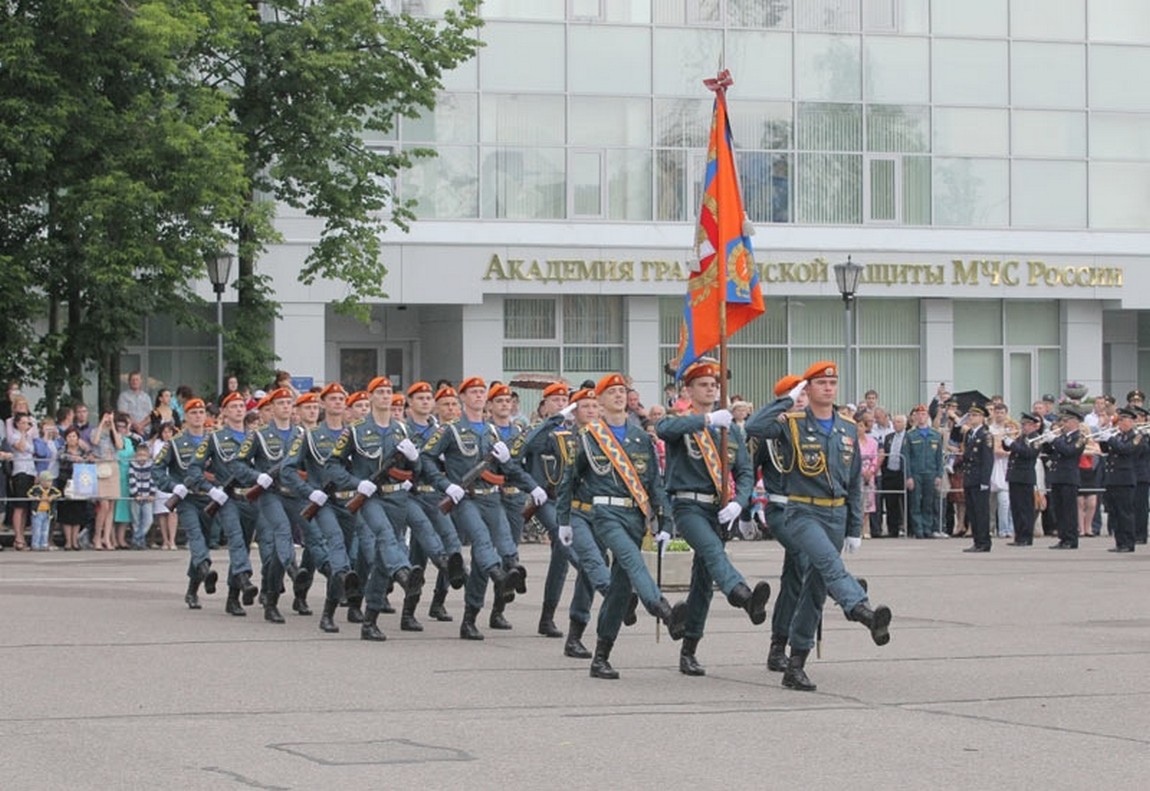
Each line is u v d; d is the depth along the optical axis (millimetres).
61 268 37156
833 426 16219
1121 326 53562
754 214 49406
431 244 46656
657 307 48781
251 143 40469
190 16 36062
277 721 14016
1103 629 20750
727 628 20875
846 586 15547
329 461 20656
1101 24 51969
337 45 40000
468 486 20078
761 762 12320
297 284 45875
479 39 46781
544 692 15664
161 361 47812
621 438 16875
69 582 26344
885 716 14352
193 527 22969
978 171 51031
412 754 12570
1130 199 52156
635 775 11844
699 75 49031
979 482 34312
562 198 48094
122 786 11422
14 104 35250
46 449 33812
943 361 50906
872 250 49500
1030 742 13156
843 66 50094
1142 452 35094
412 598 20359
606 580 16734
